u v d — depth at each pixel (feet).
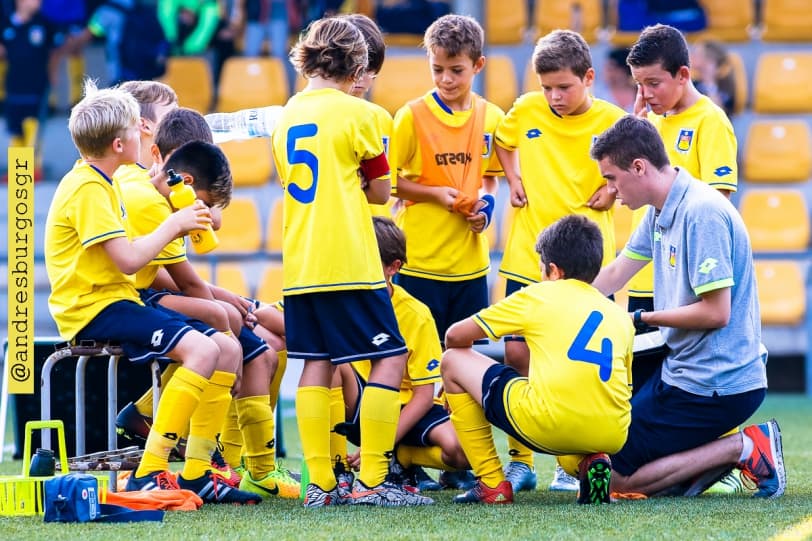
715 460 47.73
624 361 44.73
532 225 57.36
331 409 50.42
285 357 53.93
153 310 45.37
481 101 60.08
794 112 126.21
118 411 53.72
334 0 125.59
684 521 40.01
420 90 125.59
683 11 125.18
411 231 59.11
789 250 113.29
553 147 57.16
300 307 45.68
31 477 43.65
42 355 54.54
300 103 46.62
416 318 51.34
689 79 55.72
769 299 111.14
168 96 55.06
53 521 40.47
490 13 131.03
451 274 58.80
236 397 49.47
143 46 118.62
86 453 53.72
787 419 86.33
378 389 45.27
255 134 57.93
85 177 44.60
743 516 41.16
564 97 55.16
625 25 126.21
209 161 47.62
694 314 46.44
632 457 47.93
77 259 44.70
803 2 129.29
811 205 120.67
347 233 44.78
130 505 42.75
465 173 58.75
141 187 48.60
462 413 46.29
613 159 47.32
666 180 47.39
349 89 48.57
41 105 126.52
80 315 44.86
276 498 48.96
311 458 45.34
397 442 52.13
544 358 44.11
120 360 53.52
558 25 128.67
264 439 49.44
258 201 122.01
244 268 112.88
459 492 52.16
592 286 46.68
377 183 47.16
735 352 47.32
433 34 57.06
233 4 128.47
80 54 130.00
